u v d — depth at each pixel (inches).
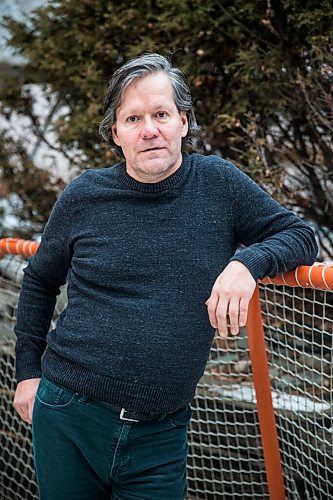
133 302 73.2
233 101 137.4
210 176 76.1
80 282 77.2
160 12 140.4
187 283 72.9
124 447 75.0
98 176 78.7
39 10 157.9
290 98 131.0
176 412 77.0
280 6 126.0
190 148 145.0
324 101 126.0
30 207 174.9
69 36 153.9
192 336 72.9
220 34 132.1
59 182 169.2
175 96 75.4
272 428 96.0
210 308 70.0
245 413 113.3
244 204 75.4
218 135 142.3
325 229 142.9
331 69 122.6
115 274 74.0
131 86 74.1
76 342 75.0
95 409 74.7
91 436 75.5
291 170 140.6
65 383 75.9
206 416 116.2
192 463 120.0
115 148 82.9
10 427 137.5
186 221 74.0
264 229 75.4
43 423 77.6
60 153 167.9
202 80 137.8
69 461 77.5
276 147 138.8
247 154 131.4
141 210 75.0
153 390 72.7
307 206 141.9
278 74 129.2
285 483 105.6
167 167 73.6
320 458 99.3
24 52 162.2
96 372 73.4
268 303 110.1
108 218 75.9
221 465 114.9
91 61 149.1
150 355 72.1
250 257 70.2
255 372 94.2
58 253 81.2
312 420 101.0
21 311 85.9
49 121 168.2
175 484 77.7
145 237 73.9
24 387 84.1
